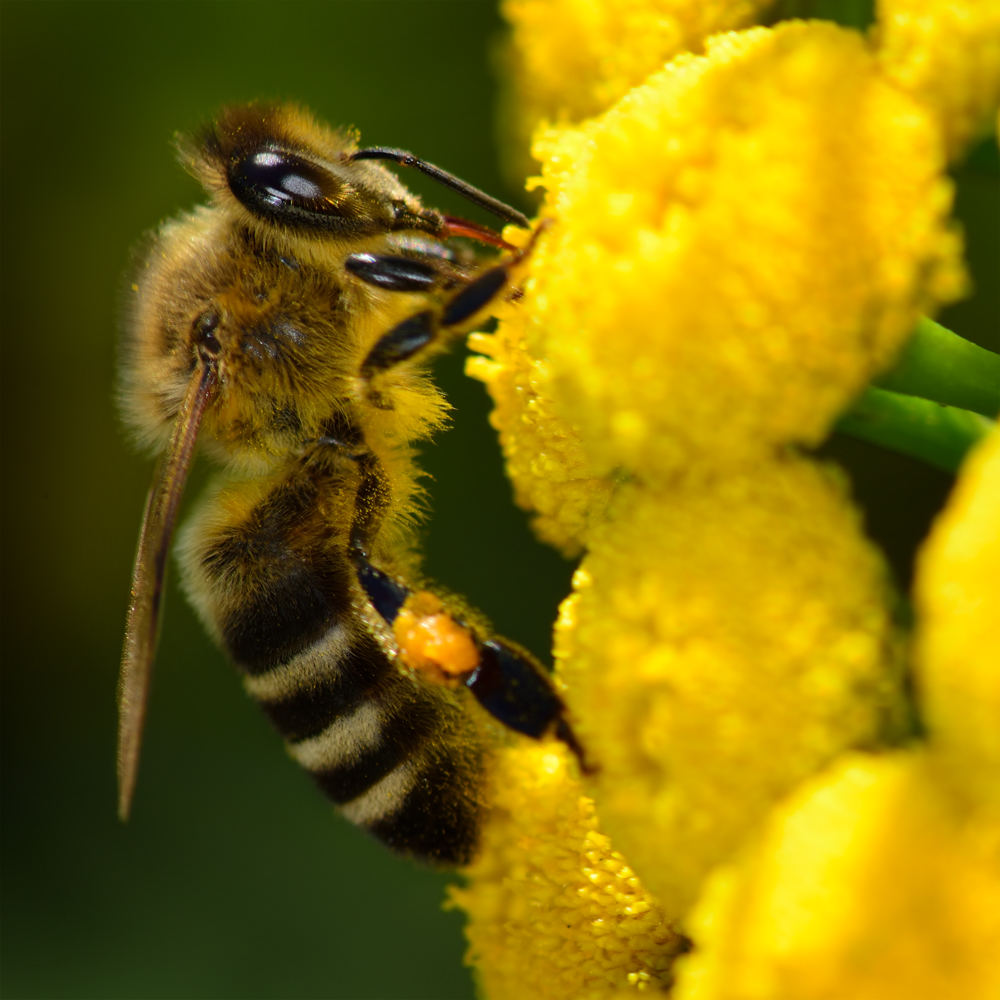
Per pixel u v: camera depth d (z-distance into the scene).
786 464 0.07
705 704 0.07
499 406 0.08
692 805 0.07
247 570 0.08
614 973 0.08
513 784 0.08
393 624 0.08
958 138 0.07
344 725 0.08
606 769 0.07
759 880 0.07
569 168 0.07
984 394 0.07
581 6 0.08
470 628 0.08
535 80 0.08
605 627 0.07
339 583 0.08
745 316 0.07
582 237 0.07
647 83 0.07
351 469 0.08
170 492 0.08
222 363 0.08
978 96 0.07
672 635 0.07
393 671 0.08
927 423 0.07
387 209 0.08
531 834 0.08
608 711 0.07
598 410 0.07
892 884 0.07
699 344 0.07
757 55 0.07
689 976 0.07
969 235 0.08
